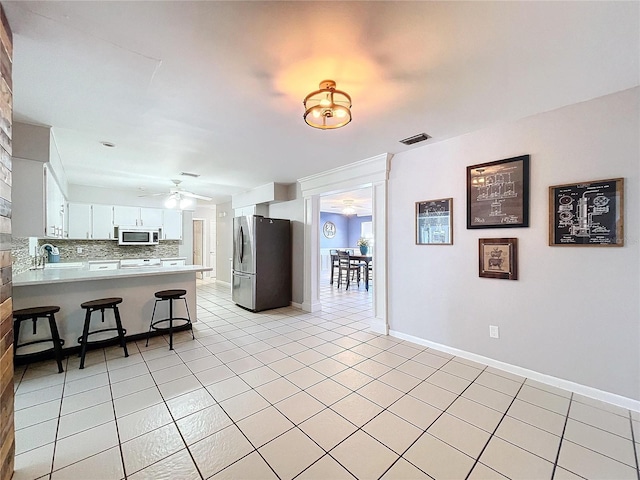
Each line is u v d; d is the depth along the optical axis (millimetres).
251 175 4617
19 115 2379
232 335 3691
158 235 6398
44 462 1556
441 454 1633
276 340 3496
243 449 1668
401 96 2096
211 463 1562
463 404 2115
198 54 1616
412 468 1533
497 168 2637
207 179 4914
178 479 1456
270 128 2674
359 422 1913
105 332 3297
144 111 2320
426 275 3232
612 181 2074
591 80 1903
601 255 2141
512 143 2551
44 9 1287
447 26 1395
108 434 1787
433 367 2721
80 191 5473
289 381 2469
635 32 1431
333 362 2850
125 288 3477
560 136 2303
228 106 2234
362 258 7309
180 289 3861
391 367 2730
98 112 2334
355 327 4020
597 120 2139
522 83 1930
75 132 2752
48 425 1866
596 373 2170
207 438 1758
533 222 2445
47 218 2875
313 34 1455
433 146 3127
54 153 2988
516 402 2137
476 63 1700
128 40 1501
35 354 2824
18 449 1646
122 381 2465
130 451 1645
